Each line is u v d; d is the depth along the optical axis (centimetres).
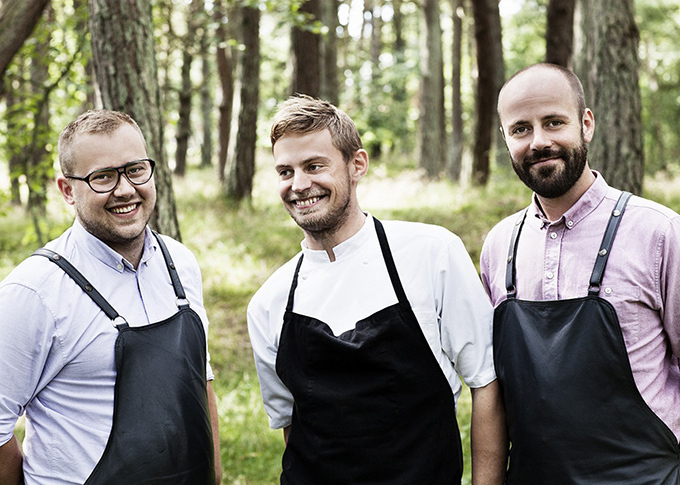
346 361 209
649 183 1011
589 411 199
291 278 227
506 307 218
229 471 379
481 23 1128
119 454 197
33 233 647
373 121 2000
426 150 1669
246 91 1096
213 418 240
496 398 218
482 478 219
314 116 212
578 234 212
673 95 2625
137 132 214
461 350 215
